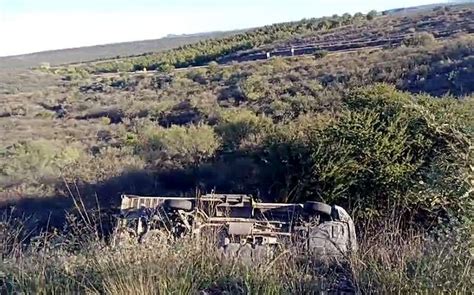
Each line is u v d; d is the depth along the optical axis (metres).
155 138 17.77
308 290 4.09
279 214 8.51
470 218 4.37
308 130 12.93
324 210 8.06
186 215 7.85
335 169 11.23
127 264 4.17
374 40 43.91
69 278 4.11
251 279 4.09
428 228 6.35
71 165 16.94
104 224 8.35
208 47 69.75
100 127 26.59
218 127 17.41
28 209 12.61
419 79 24.44
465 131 7.35
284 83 28.42
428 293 3.73
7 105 38.19
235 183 13.10
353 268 4.30
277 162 12.48
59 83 53.53
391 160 10.88
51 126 29.03
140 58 75.88
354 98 13.22
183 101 29.23
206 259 4.50
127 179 14.20
